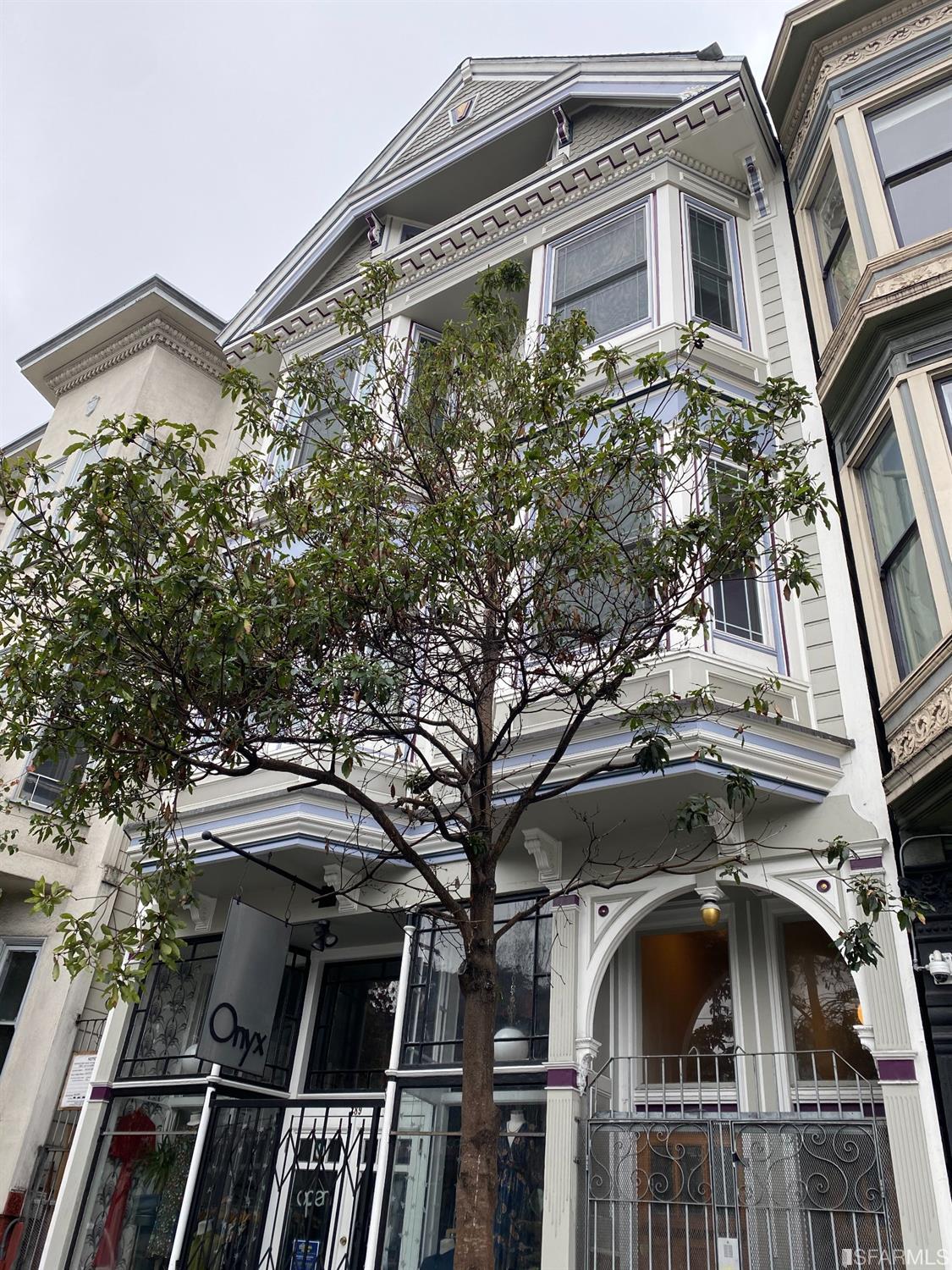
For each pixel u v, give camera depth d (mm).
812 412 10984
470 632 7805
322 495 8109
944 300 9352
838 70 11516
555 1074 8984
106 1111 11914
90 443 6922
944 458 8789
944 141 10367
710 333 11672
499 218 14094
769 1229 7824
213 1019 9938
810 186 12023
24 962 14133
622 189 13086
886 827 8625
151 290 18312
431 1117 9711
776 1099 9258
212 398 19031
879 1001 7895
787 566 7730
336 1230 10148
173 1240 10422
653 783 8914
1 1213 12297
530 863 10305
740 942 10156
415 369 11484
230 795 11906
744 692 9234
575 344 8828
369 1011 11969
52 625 6746
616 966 10711
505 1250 8664
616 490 8703
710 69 13023
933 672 8305
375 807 6664
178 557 6426
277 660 6699
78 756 15062
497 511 7539
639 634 7598
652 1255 8352
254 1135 11227
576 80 14422
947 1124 7352
